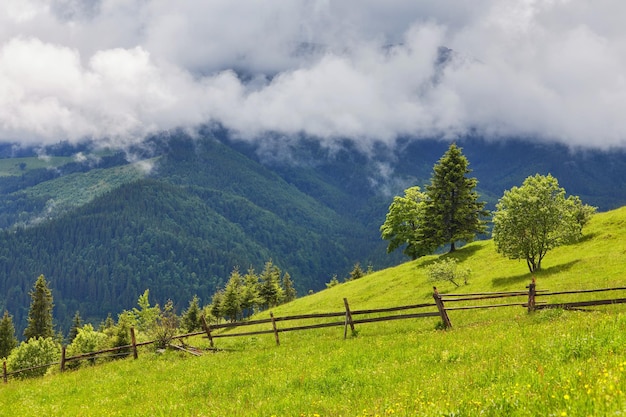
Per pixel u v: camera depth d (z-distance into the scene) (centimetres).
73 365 3130
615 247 4528
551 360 1052
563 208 4384
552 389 761
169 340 2784
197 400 1402
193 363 2192
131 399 1596
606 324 1359
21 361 5628
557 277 3938
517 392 773
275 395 1293
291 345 2309
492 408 729
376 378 1295
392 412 839
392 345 1808
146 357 2620
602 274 3581
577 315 1817
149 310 9962
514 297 2922
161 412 1271
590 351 1067
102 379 2175
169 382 1808
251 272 13388
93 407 1577
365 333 2358
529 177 4444
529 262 4953
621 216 5312
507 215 4500
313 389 1296
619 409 584
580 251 4844
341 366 1539
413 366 1377
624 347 1016
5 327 10294
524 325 1791
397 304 4766
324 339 2372
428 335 1936
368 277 7319
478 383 988
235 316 10850
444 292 4756
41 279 10962
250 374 1653
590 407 628
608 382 697
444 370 1259
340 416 975
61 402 1773
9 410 1759
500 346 1405
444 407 791
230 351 2462
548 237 4353
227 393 1442
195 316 11275
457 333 1870
